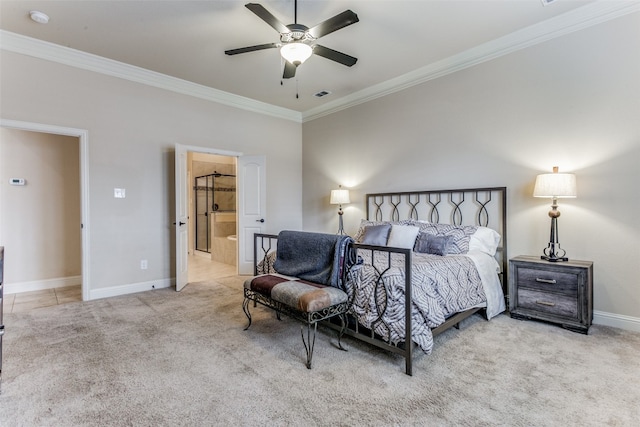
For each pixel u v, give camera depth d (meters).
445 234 3.35
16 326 2.81
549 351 2.30
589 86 2.84
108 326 2.82
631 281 2.67
